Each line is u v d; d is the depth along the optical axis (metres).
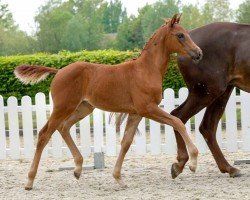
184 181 9.53
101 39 40.25
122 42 37.44
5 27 40.72
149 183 9.44
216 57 9.53
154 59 8.88
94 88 9.02
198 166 11.07
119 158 9.13
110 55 18.62
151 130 12.11
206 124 10.03
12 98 12.29
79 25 39.09
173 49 8.88
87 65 9.11
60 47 38.78
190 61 9.57
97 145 12.24
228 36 9.55
